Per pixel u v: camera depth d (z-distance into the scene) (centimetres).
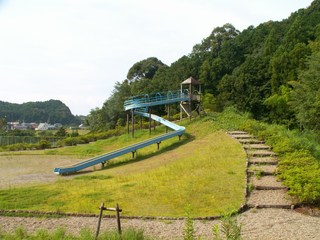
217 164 1891
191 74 6631
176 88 6456
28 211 1311
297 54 4612
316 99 3162
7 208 1362
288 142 2211
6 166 2655
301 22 5788
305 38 5291
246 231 1092
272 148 2189
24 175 2255
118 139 3809
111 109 6488
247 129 2942
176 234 1077
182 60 7600
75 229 1134
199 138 3100
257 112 4906
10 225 1178
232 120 3484
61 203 1433
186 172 1808
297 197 1391
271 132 2577
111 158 2581
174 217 1229
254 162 1881
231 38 8138
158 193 1504
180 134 3195
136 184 1681
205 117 3809
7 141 5178
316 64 3341
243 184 1545
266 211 1298
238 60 6744
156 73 7862
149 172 1958
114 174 2106
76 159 3042
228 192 1459
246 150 2166
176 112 5669
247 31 7862
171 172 1856
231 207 1303
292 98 3753
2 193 1595
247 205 1336
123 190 1591
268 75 5022
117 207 975
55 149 3684
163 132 3775
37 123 14838
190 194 1457
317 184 1399
